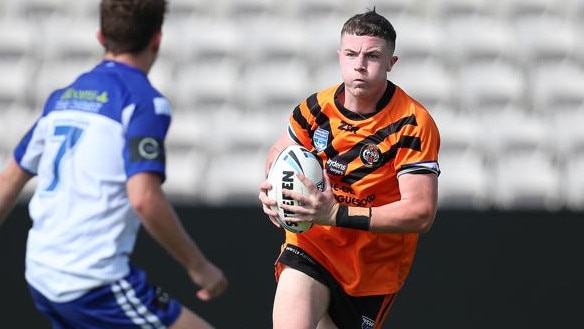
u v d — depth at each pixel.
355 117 16.42
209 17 41.97
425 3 42.59
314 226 16.94
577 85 39.44
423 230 15.98
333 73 38.91
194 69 39.12
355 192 16.55
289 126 17.28
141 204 12.80
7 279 25.06
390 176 16.42
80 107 13.53
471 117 37.34
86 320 13.31
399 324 24.72
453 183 34.25
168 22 41.44
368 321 17.45
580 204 34.78
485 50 40.34
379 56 15.77
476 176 34.50
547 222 25.36
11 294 25.00
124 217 13.30
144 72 14.05
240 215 25.30
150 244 25.19
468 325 24.83
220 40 40.22
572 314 24.91
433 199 15.93
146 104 13.33
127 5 13.64
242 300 24.98
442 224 25.14
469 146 35.56
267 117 37.16
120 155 13.24
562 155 36.66
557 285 25.11
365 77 15.73
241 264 25.11
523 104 38.62
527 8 42.81
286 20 41.88
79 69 39.31
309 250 16.92
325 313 17.48
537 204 34.75
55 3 42.09
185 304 24.98
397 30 40.94
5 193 14.45
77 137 13.37
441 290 24.91
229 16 42.09
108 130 13.27
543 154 36.25
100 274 13.11
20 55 39.56
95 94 13.53
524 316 25.00
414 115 16.25
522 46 40.91
